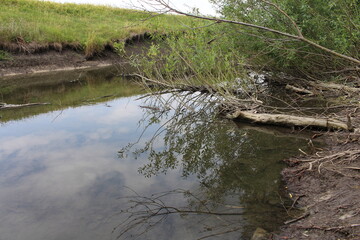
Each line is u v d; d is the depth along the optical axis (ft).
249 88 28.84
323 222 9.47
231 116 22.79
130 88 36.17
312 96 26.86
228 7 23.36
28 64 44.45
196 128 21.34
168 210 10.94
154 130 20.99
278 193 11.87
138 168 14.75
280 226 9.69
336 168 12.74
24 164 14.98
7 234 9.73
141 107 27.20
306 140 17.34
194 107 26.86
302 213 10.37
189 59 27.20
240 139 18.43
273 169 13.97
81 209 11.10
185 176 13.83
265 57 28.27
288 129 19.77
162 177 13.75
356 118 18.58
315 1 23.18
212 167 14.71
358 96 22.02
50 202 11.60
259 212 10.61
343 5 20.98
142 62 32.71
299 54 25.41
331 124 18.39
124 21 72.08
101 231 9.82
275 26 21.97
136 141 18.69
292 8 22.79
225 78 26.30
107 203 11.52
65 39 51.62
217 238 9.21
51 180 13.37
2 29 44.24
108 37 57.93
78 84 37.91
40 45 46.98
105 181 13.34
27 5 64.54
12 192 12.34
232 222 10.07
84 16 71.56
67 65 48.73
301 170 13.38
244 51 27.45
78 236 9.60
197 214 10.60
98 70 49.19
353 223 9.04
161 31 28.89
